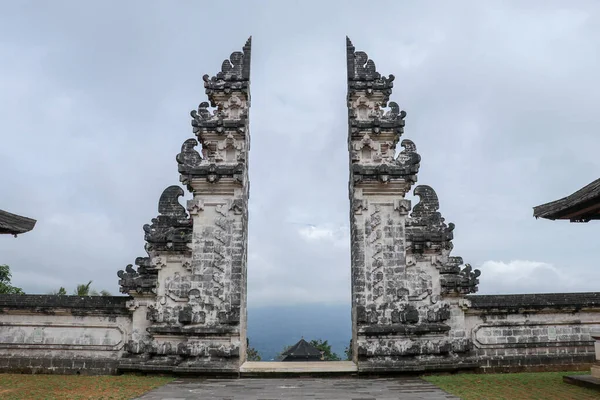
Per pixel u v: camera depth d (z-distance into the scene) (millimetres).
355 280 22656
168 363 21766
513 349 22844
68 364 22344
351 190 24188
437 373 21719
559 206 17188
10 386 18281
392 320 22234
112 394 16594
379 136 24203
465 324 22938
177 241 22844
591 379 17547
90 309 22750
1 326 22828
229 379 20844
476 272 22984
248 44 25797
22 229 16656
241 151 24000
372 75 24969
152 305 22562
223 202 23469
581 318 23266
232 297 22375
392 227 23234
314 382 19875
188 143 24109
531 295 23391
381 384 19094
